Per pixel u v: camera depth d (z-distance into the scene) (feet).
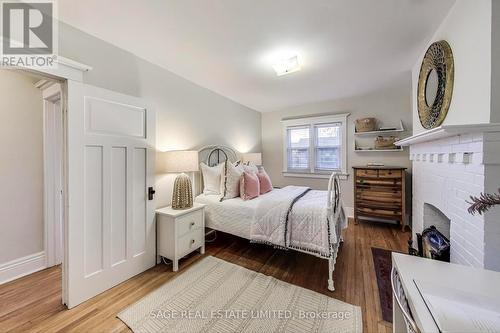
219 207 8.75
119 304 5.64
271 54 7.62
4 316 5.19
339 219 8.16
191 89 10.06
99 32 6.28
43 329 4.82
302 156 15.05
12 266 6.73
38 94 7.33
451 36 5.38
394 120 11.91
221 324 4.98
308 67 8.72
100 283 6.09
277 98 13.02
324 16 5.61
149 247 7.47
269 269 7.43
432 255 5.79
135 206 7.04
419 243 7.06
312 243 6.62
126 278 6.74
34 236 7.24
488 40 4.01
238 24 5.93
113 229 6.43
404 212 10.84
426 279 2.79
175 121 9.21
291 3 5.14
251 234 7.75
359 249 8.86
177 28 6.11
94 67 6.46
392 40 6.75
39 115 7.36
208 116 11.17
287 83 10.53
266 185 10.43
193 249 8.16
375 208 11.50
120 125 6.58
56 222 7.64
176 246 7.36
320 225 6.55
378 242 9.59
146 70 7.97
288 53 7.55
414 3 5.18
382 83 10.66
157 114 8.42
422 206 7.59
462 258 4.78
